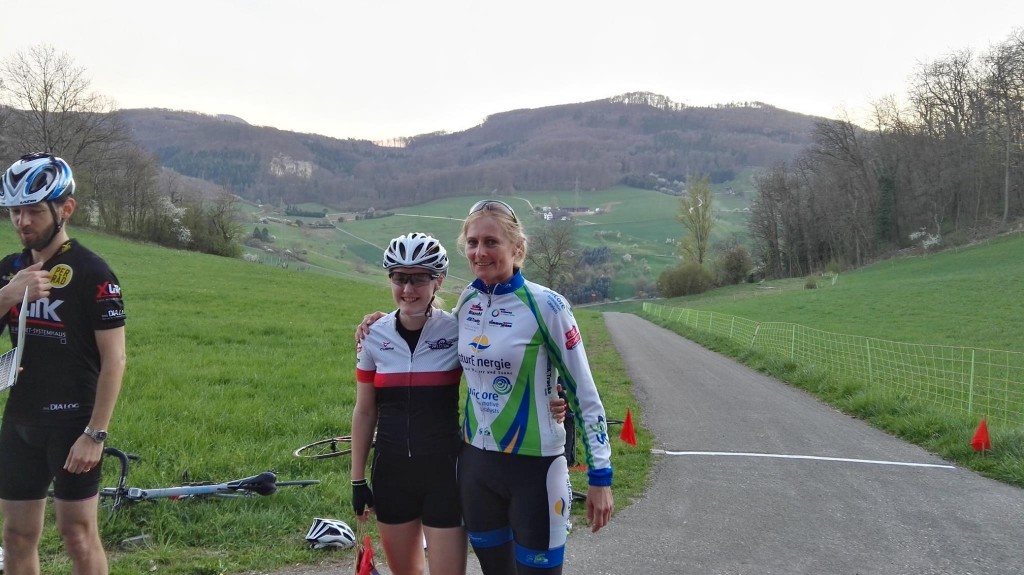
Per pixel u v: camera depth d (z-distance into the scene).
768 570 4.49
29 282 2.93
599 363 16.98
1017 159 56.97
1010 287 35.97
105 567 3.27
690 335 26.58
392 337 3.16
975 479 6.78
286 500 5.26
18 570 3.19
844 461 7.44
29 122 48.00
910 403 9.88
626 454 7.52
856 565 4.61
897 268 56.50
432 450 3.08
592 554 4.68
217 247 59.09
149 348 13.02
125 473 4.90
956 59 60.47
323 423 7.75
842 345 19.95
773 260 76.25
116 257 38.72
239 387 9.63
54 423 3.06
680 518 5.50
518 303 2.90
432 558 3.13
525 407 2.88
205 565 4.20
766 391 12.56
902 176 66.44
